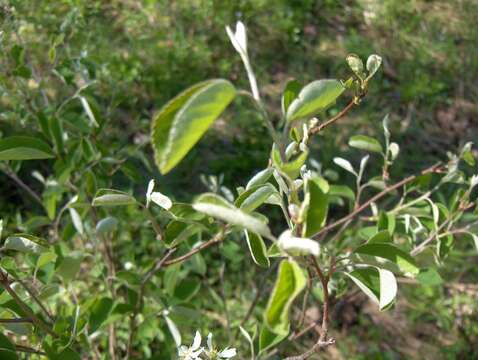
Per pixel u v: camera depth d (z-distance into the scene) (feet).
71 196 1.46
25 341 1.45
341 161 1.16
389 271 0.74
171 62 2.55
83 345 1.14
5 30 1.23
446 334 1.86
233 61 2.70
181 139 0.50
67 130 1.35
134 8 2.81
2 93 1.29
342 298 1.29
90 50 2.20
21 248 0.79
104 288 1.63
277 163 0.63
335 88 0.64
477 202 1.07
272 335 0.88
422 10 3.25
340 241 1.44
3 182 2.00
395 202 2.18
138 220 1.85
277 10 2.98
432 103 2.71
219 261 1.86
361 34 3.03
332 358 1.72
